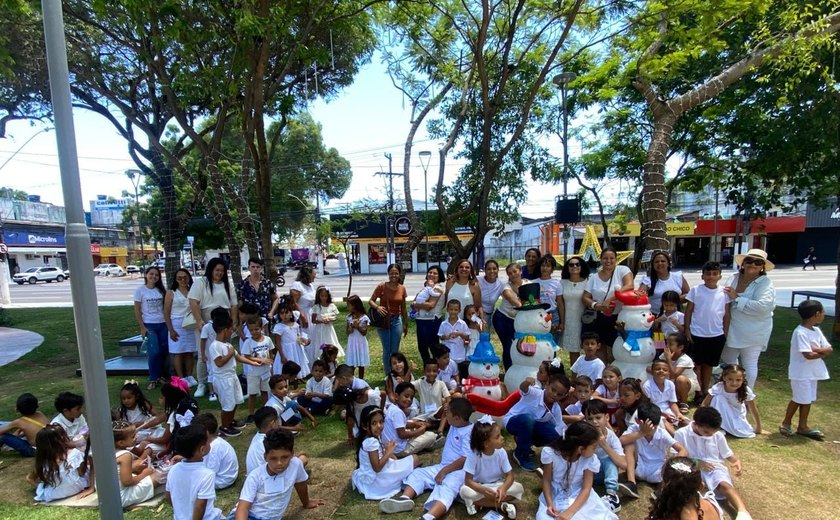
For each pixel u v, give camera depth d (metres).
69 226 2.73
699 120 10.20
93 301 2.82
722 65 8.84
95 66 9.56
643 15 7.09
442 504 3.52
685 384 4.96
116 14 6.86
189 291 6.47
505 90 10.85
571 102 11.80
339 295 19.41
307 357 7.09
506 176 11.53
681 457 3.13
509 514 3.47
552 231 30.45
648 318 4.94
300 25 8.14
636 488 3.82
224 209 10.88
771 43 6.90
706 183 11.67
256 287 7.15
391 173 19.94
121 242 54.41
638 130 11.70
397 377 5.29
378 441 3.98
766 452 4.38
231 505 3.84
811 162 8.71
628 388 4.29
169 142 21.53
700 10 6.46
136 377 7.52
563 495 3.46
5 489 4.22
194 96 7.46
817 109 7.72
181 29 6.01
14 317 15.23
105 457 2.89
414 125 11.02
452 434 3.93
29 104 10.88
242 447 4.94
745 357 5.29
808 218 31.22
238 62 6.55
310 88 11.40
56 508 3.90
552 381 4.19
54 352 10.12
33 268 36.38
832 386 6.23
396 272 6.57
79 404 4.91
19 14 7.49
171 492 3.39
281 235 36.03
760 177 10.00
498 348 8.42
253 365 5.56
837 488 3.78
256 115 7.68
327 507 3.77
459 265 6.23
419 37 10.45
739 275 5.41
